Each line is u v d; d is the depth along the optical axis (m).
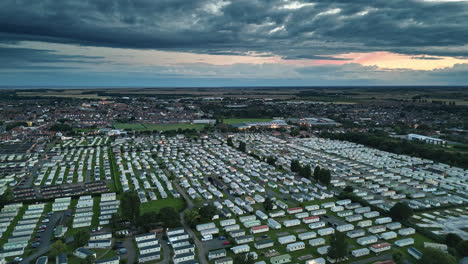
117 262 145.75
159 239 171.62
